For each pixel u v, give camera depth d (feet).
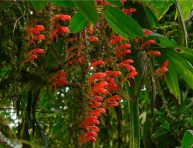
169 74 6.96
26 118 6.37
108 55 5.81
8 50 5.74
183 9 7.34
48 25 5.18
